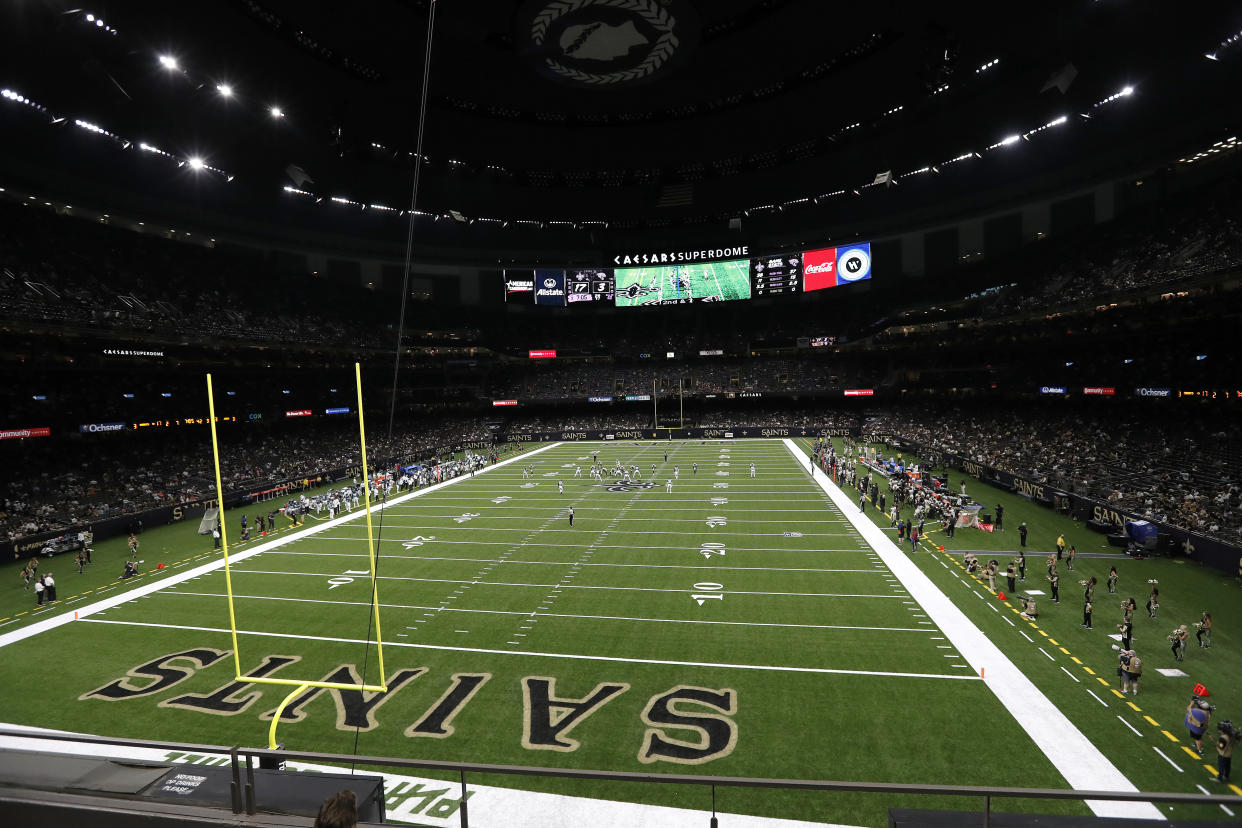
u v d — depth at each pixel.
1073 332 47.94
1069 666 15.97
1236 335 39.78
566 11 35.31
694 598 21.78
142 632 20.08
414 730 13.78
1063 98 47.22
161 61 37.34
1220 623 18.33
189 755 13.17
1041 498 35.50
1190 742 12.56
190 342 47.16
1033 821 4.85
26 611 22.55
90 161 48.81
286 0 34.84
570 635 18.86
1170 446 36.91
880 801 11.13
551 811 10.99
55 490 37.97
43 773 5.52
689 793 11.39
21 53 34.09
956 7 36.34
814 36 40.53
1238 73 41.34
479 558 27.64
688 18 35.94
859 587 22.44
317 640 18.95
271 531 34.81
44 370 39.94
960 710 13.99
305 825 4.85
